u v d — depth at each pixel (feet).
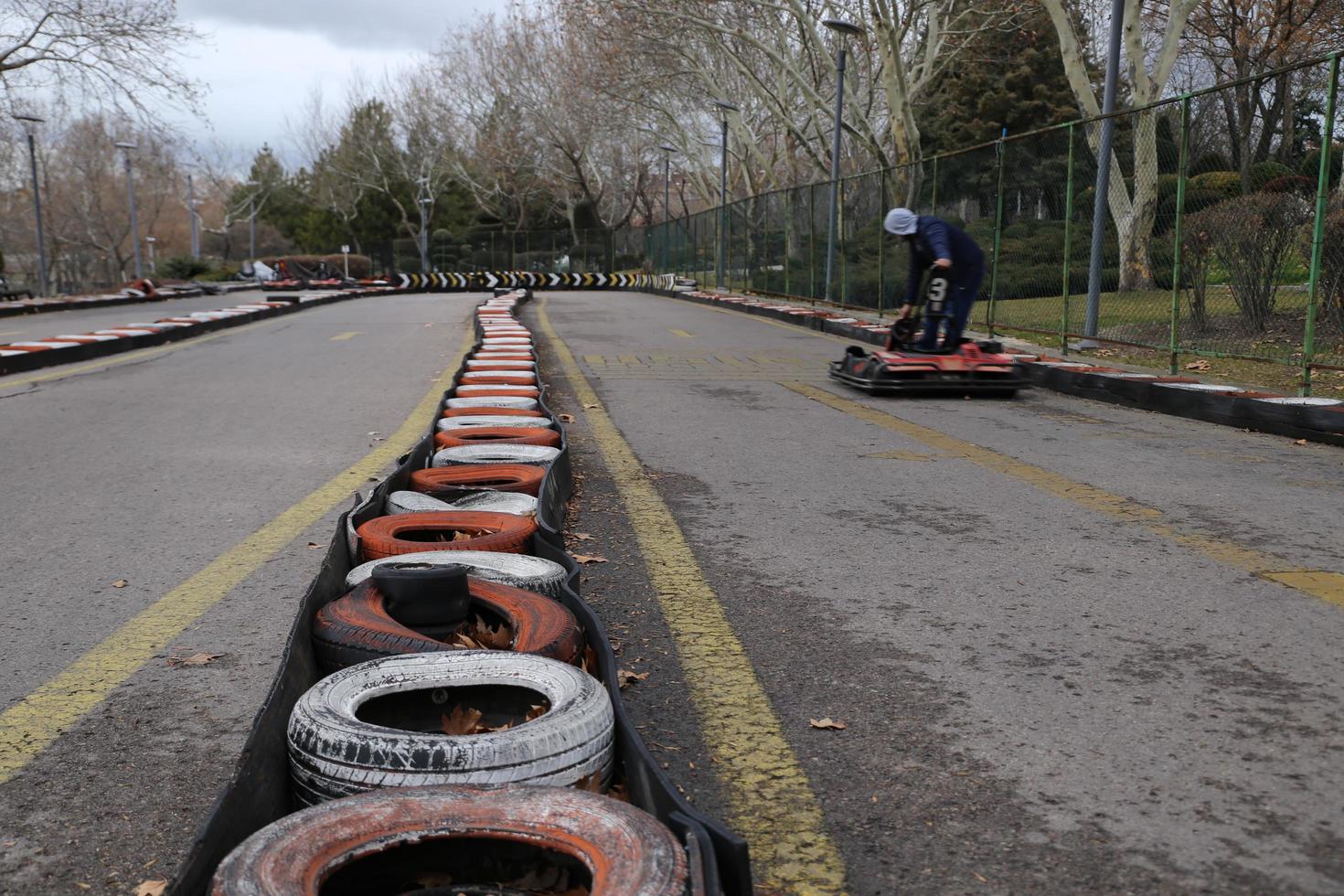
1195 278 45.01
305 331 66.33
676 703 10.94
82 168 230.07
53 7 102.73
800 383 40.24
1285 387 35.19
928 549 16.94
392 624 10.45
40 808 8.93
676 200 342.23
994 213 67.92
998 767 9.45
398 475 18.19
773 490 21.54
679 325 72.54
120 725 10.53
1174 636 12.79
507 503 16.51
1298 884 7.61
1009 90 141.38
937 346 37.01
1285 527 18.31
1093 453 25.80
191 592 14.73
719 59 137.28
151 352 51.98
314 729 8.02
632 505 20.18
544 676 9.07
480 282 161.48
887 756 9.70
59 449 26.04
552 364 46.73
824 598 14.44
